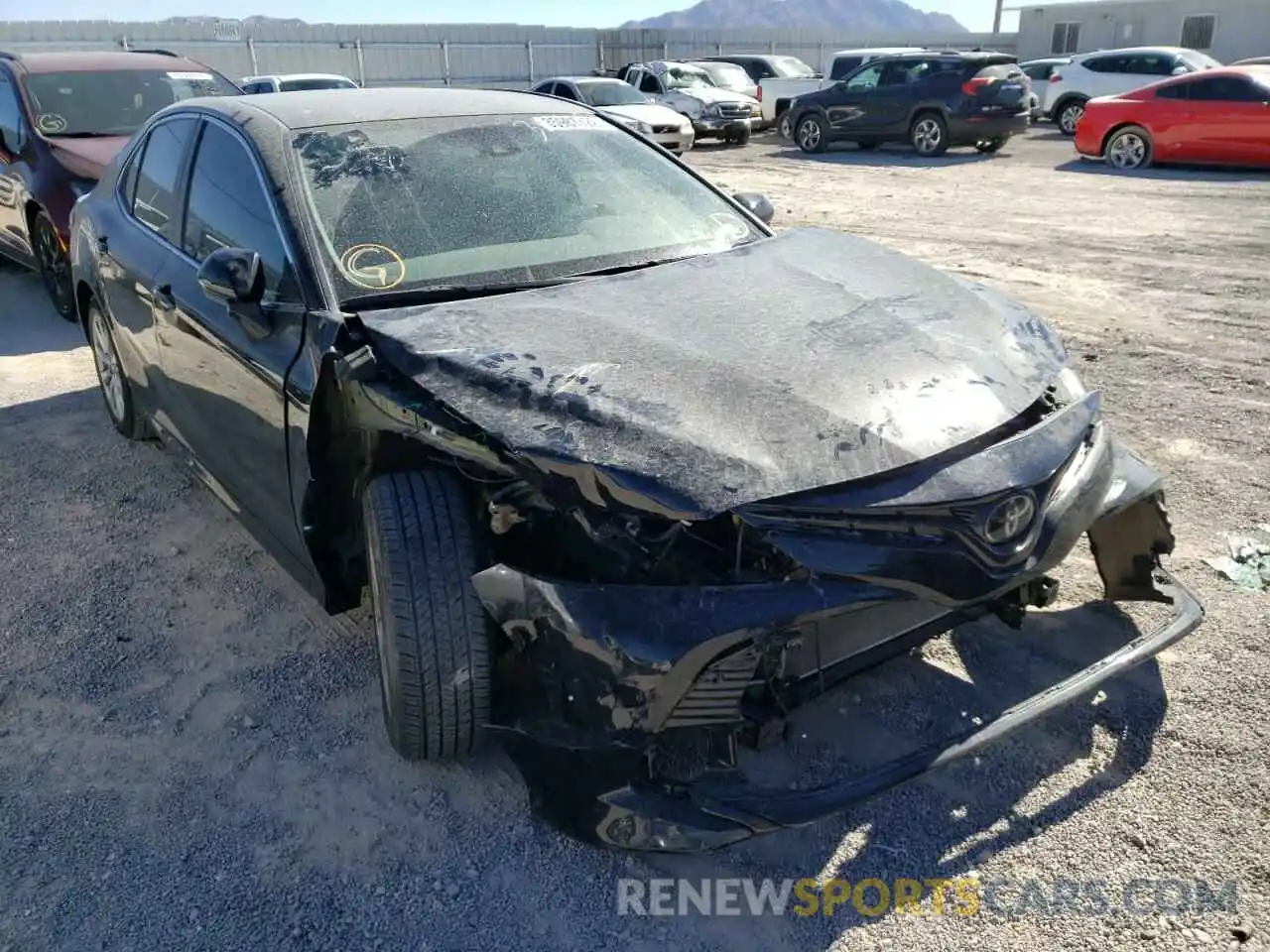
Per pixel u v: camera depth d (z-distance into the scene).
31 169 7.50
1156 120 14.89
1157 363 6.12
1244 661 3.23
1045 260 8.94
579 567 2.63
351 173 3.44
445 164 3.59
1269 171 14.61
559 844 2.64
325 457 2.99
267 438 3.22
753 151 20.02
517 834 2.68
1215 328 6.82
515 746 2.56
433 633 2.60
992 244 9.66
